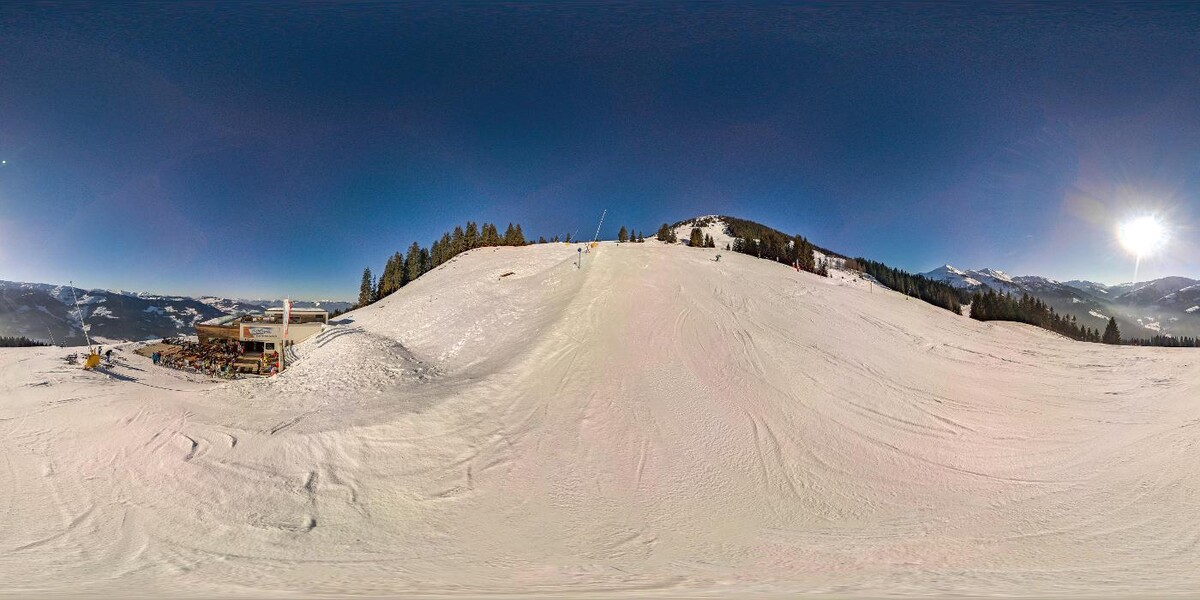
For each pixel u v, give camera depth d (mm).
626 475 11430
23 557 7520
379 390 17547
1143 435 13141
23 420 12750
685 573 7414
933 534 9047
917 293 81500
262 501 9688
